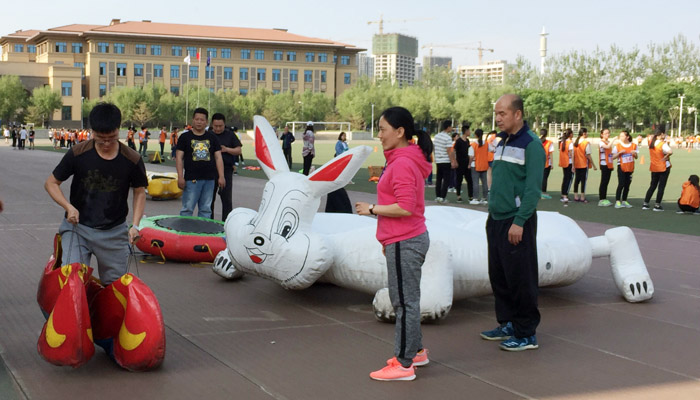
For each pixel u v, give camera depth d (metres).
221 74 119.81
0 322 5.81
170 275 7.93
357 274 6.29
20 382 4.46
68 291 4.50
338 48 125.69
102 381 4.52
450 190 20.56
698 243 10.94
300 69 123.38
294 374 4.71
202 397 4.26
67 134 53.19
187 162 9.73
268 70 121.94
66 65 106.62
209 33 120.88
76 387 4.39
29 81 108.50
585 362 5.10
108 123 4.67
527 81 120.81
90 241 4.91
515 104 5.16
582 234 7.15
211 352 5.16
